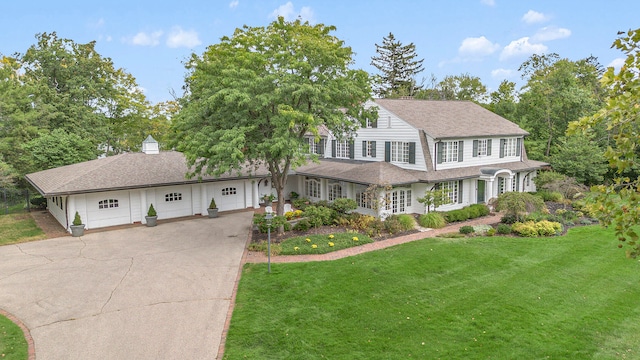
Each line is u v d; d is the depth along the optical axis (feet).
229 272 57.62
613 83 18.79
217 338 40.22
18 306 47.37
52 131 119.65
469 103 121.90
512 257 62.80
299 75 69.77
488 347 38.32
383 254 64.39
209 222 89.86
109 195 86.12
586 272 56.59
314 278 54.70
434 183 90.89
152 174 91.30
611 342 39.22
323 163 113.91
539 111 139.44
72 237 77.82
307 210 82.79
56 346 38.96
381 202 84.79
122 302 48.21
